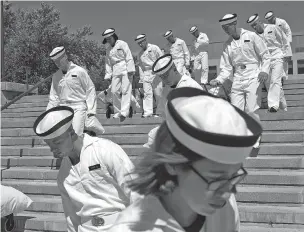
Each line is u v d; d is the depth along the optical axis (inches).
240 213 239.3
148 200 66.6
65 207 144.6
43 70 1685.5
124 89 435.8
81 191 138.4
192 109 58.0
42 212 288.4
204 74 644.7
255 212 236.5
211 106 57.9
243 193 253.8
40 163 348.5
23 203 244.4
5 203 237.6
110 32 440.8
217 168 59.3
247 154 58.5
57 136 133.5
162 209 65.8
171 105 59.1
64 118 133.7
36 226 270.8
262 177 267.0
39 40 1701.5
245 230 227.5
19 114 511.8
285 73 502.9
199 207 62.2
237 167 60.2
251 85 315.0
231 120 56.6
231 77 329.7
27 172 333.4
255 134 57.5
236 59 319.3
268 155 296.4
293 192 247.0
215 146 56.0
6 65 1621.6
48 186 307.3
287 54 484.1
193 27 642.2
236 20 315.9
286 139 305.9
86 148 137.1
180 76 219.3
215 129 55.9
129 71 436.8
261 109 462.6
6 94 554.3
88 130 302.5
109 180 136.2
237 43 319.0
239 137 55.4
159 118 387.9
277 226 232.1
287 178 263.0
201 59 643.5
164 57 215.8
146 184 64.7
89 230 137.7
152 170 64.4
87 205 136.3
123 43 441.1
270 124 325.7
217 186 59.9
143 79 479.8
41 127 134.6
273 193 248.7
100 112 508.4
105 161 134.8
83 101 298.8
